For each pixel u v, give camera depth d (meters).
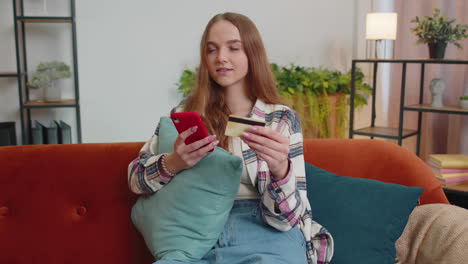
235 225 1.30
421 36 3.10
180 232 1.26
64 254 1.44
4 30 3.11
